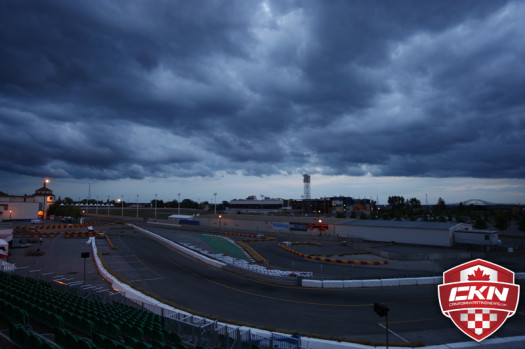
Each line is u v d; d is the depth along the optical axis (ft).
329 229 219.82
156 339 41.01
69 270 110.42
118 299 69.51
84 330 43.62
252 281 96.17
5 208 341.21
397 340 53.31
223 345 43.01
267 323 61.21
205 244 169.37
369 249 151.84
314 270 112.06
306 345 48.49
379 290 84.53
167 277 100.99
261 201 550.77
